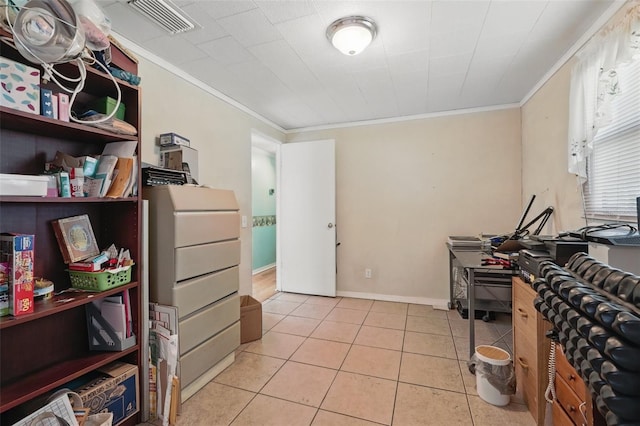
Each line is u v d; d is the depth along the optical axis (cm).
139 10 165
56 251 151
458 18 173
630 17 142
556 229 239
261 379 201
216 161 282
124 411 151
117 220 166
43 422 113
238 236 229
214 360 201
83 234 154
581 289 75
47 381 128
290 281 408
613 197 172
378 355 232
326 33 188
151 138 214
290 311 333
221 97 286
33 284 121
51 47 105
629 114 158
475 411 167
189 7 163
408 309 339
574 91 196
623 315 60
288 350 241
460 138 342
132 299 161
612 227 150
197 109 258
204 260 194
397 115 359
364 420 162
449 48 207
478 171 337
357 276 387
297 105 324
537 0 158
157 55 215
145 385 162
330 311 333
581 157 190
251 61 225
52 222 149
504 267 201
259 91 283
